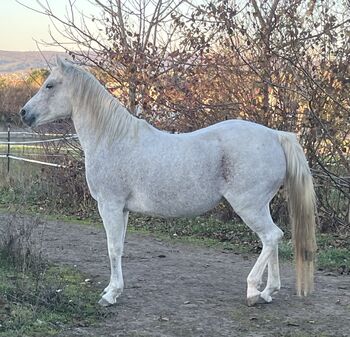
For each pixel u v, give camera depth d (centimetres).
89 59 1068
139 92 1038
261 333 512
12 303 536
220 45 991
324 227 962
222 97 985
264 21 942
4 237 701
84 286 628
